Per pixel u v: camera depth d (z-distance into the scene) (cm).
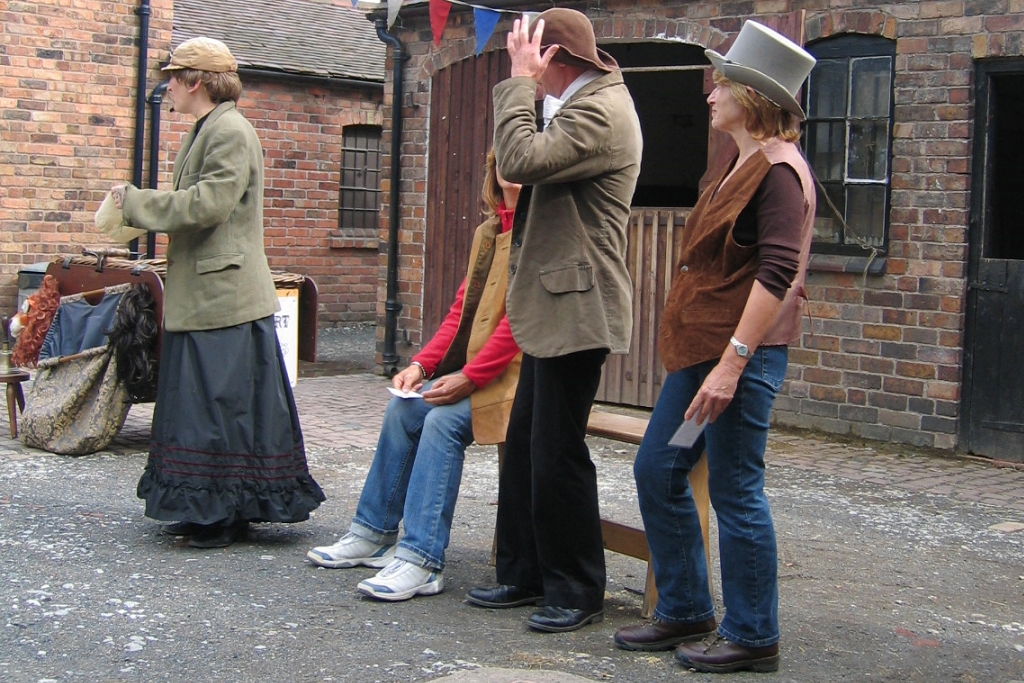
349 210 1520
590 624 407
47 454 671
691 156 1309
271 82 1411
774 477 691
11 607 408
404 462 465
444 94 1024
